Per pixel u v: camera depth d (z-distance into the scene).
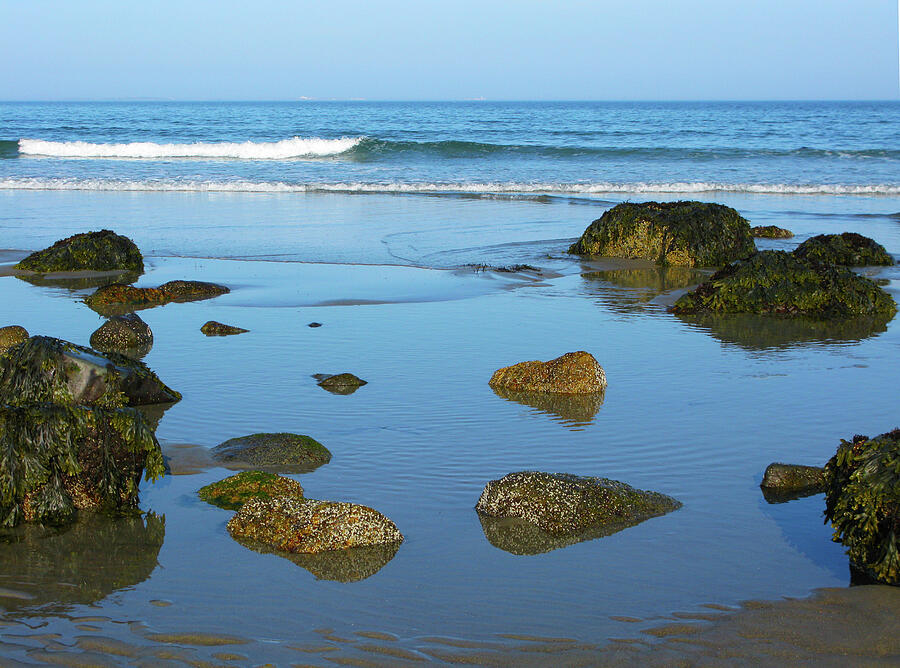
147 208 27.44
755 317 14.62
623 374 11.10
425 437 8.78
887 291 16.47
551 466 8.05
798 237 22.31
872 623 5.38
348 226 24.00
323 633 5.29
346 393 10.23
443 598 5.75
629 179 35.56
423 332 13.22
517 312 14.69
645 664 4.95
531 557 6.35
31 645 5.13
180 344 12.51
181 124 72.19
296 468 7.98
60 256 18.44
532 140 56.47
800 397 10.14
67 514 7.04
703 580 6.01
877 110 153.12
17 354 7.49
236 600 5.72
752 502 7.34
